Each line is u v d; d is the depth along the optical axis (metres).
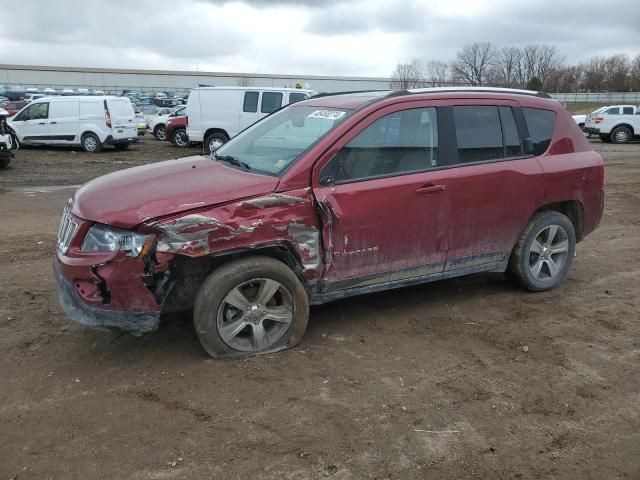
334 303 4.90
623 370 3.80
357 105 4.23
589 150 5.29
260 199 3.63
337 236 3.91
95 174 13.97
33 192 11.01
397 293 5.16
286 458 2.85
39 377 3.60
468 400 3.40
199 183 3.72
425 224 4.25
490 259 4.75
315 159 3.84
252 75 100.69
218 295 3.63
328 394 3.44
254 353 3.87
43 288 5.18
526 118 4.86
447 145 4.38
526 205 4.77
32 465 2.78
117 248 3.39
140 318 3.55
